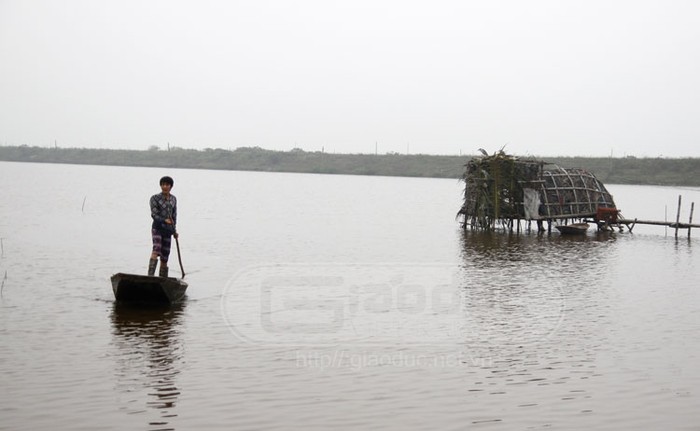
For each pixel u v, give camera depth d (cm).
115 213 4344
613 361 1193
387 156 14875
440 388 1045
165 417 916
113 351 1208
